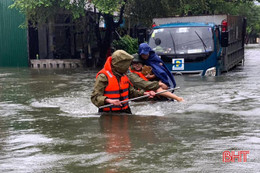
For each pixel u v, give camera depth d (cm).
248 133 457
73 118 592
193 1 2259
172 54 1290
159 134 461
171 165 341
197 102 698
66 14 2422
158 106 668
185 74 1281
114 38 2750
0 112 673
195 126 503
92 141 437
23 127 536
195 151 383
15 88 1068
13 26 2425
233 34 1648
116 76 618
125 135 461
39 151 402
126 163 350
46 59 2336
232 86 927
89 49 2294
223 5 3253
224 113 592
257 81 1034
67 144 427
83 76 1472
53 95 895
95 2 2005
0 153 399
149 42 1350
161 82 742
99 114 619
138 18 2302
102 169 335
